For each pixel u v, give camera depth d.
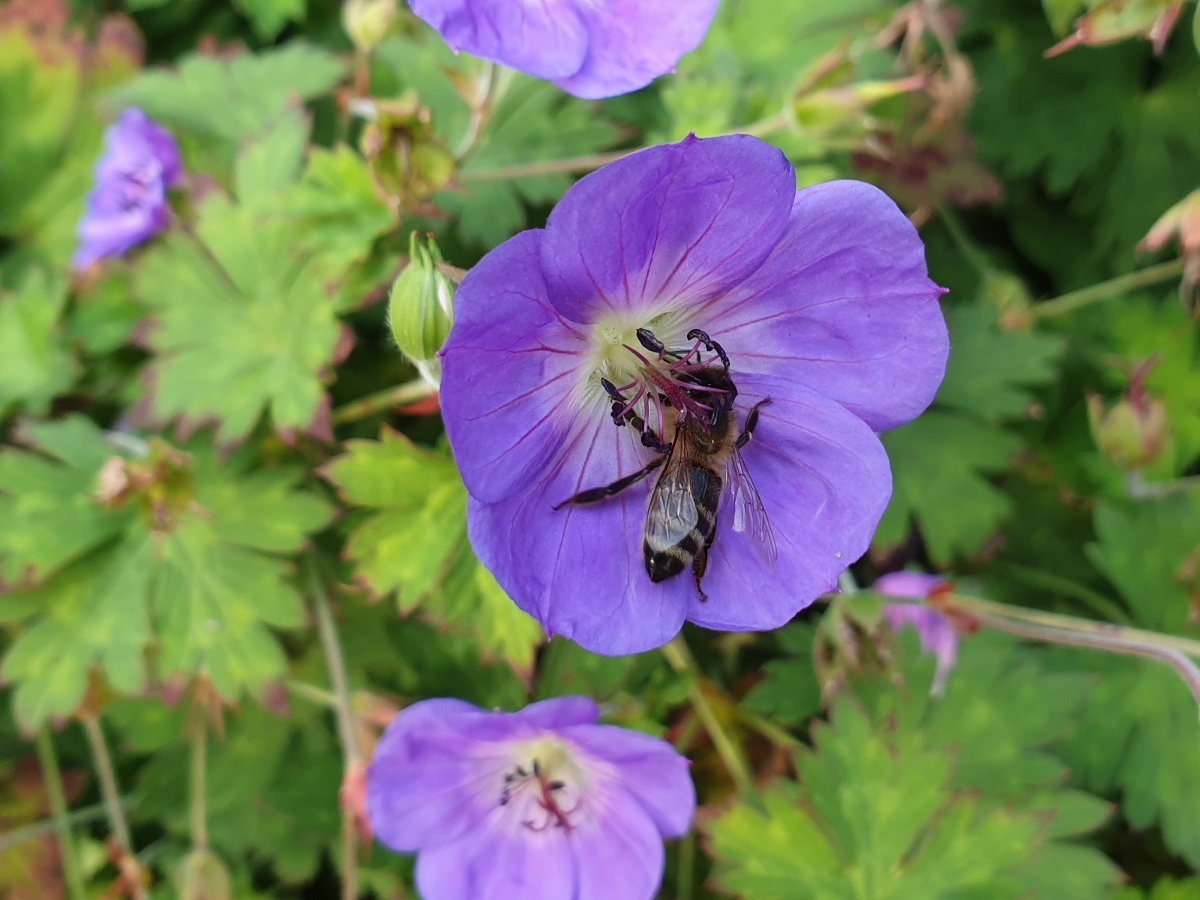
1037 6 0.10
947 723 0.07
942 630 0.08
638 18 0.06
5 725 0.09
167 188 0.09
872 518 0.06
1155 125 0.10
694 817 0.07
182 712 0.09
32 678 0.08
